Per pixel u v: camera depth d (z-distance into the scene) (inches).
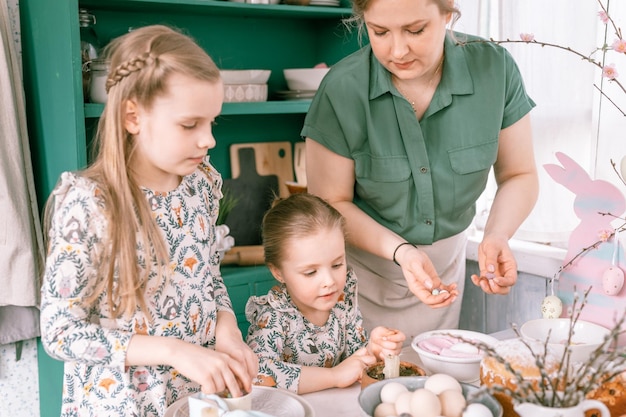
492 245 62.0
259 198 115.9
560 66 87.3
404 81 65.7
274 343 59.1
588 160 87.1
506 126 69.6
